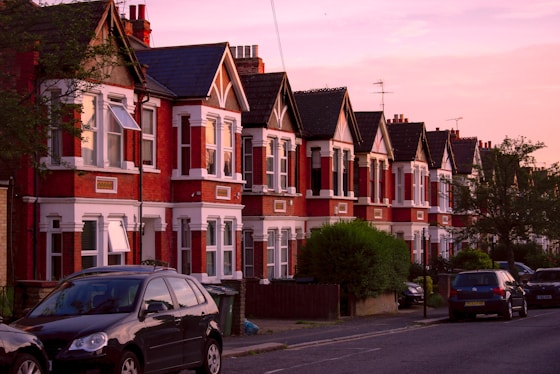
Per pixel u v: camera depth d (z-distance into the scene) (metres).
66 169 24.89
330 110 40.88
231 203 32.00
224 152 31.95
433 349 20.73
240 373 16.17
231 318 24.92
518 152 47.59
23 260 24.89
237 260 32.47
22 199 24.88
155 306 13.91
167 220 30.27
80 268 25.11
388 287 35.53
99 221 26.03
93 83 23.34
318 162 40.59
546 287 40.75
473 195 49.28
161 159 29.94
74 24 20.25
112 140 26.70
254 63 40.44
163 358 14.02
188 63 31.12
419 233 50.94
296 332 26.56
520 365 17.31
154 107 29.64
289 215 38.06
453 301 31.73
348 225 34.31
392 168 49.91
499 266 49.22
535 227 47.34
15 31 19.91
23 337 11.84
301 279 34.00
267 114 35.69
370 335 25.59
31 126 18.80
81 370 12.55
